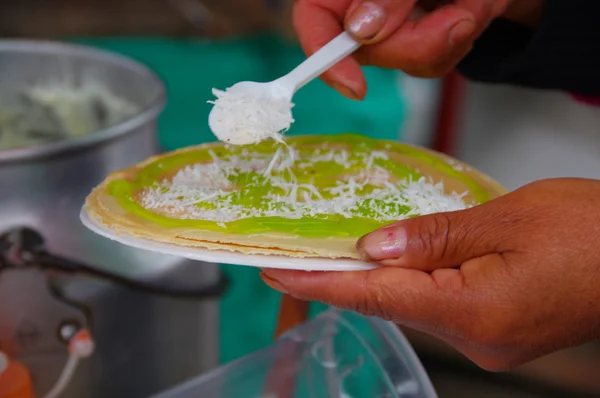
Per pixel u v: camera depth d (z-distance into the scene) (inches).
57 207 16.3
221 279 19.0
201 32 32.2
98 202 13.4
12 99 22.2
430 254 12.1
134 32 31.6
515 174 26.8
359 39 14.4
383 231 12.2
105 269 16.8
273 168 14.7
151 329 17.7
